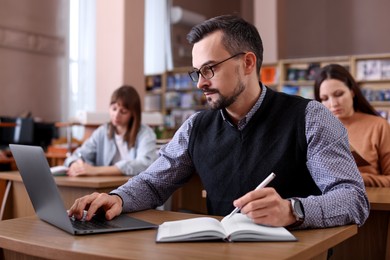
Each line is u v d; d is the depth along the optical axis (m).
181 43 10.17
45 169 1.23
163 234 1.17
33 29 6.78
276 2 8.58
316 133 1.46
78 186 2.75
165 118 8.80
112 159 3.40
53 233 1.24
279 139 1.51
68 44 7.19
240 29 1.45
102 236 1.20
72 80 7.21
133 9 5.95
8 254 1.30
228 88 1.42
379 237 1.96
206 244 1.11
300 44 10.43
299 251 1.04
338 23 10.06
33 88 6.79
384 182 2.42
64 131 6.95
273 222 1.21
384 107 7.13
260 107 1.54
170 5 9.70
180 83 8.88
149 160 3.22
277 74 7.73
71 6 7.22
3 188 3.07
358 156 2.36
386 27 9.62
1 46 6.42
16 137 5.58
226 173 1.57
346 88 2.73
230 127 1.58
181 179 1.72
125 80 5.85
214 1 11.40
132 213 1.56
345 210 1.31
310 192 1.53
